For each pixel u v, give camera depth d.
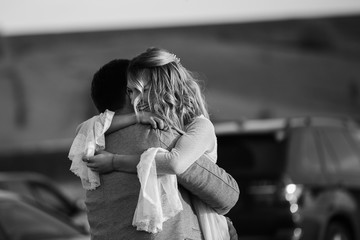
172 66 5.12
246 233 12.17
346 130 13.96
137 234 4.94
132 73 5.11
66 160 37.72
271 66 40.56
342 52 40.75
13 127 39.75
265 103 40.56
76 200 16.11
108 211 5.02
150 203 4.86
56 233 9.64
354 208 12.98
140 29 39.97
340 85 40.78
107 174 5.05
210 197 5.04
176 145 5.00
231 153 12.62
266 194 12.22
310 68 40.81
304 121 13.27
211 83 40.31
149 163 4.89
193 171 4.98
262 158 12.51
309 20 40.69
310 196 12.34
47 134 39.75
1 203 9.77
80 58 40.00
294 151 12.59
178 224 4.96
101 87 5.25
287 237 12.09
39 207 10.08
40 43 40.12
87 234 9.88
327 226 12.52
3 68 39.97
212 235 5.09
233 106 40.34
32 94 40.00
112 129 5.12
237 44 40.50
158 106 5.06
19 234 9.49
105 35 39.94
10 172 37.84
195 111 5.15
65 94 40.00
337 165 13.14
